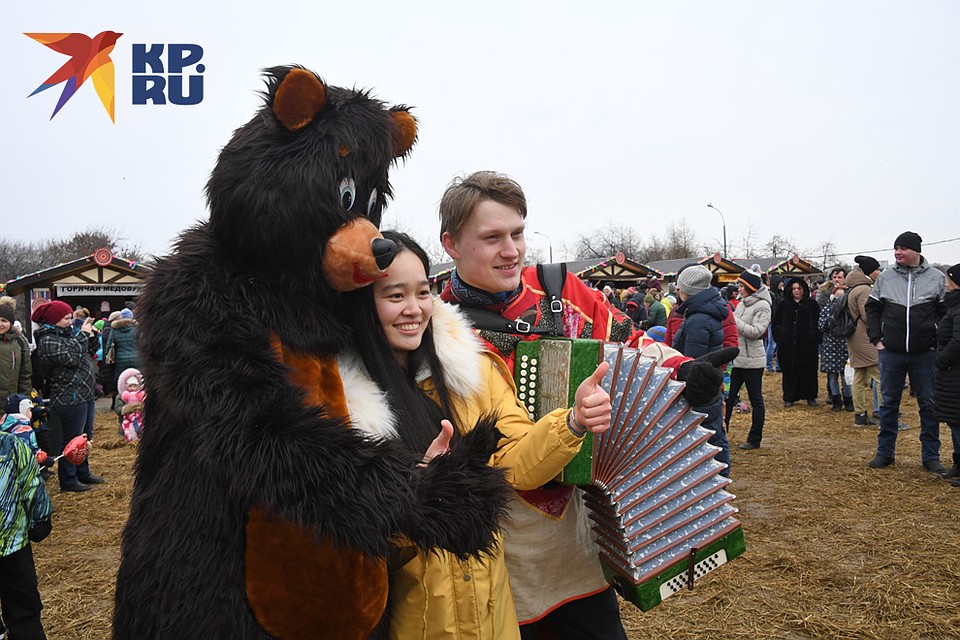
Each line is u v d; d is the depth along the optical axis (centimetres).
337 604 148
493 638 179
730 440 842
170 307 142
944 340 612
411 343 187
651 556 209
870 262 879
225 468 130
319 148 146
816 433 862
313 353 156
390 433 165
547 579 218
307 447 129
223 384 134
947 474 641
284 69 150
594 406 181
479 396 203
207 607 141
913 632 371
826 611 396
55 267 1936
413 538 139
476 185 227
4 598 337
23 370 684
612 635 232
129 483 730
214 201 151
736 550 217
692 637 373
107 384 1429
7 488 325
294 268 151
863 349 876
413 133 176
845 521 538
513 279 232
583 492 223
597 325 251
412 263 183
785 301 1062
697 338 608
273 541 142
